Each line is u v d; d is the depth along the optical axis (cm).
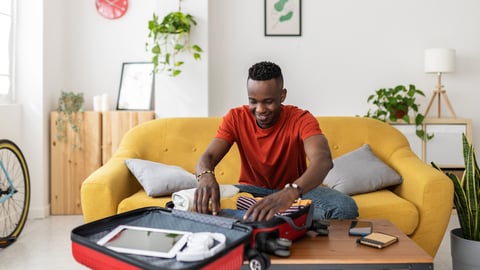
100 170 262
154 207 153
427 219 239
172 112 380
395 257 142
